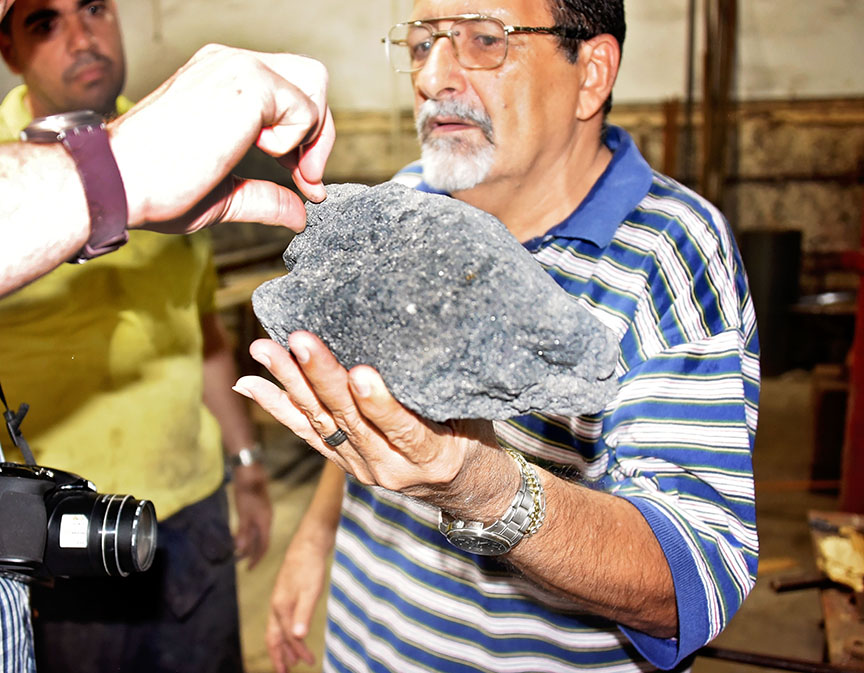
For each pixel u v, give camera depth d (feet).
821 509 12.54
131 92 20.20
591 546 2.97
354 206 2.54
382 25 22.08
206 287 6.17
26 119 5.15
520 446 3.84
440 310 2.23
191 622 5.85
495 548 2.85
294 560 5.21
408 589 4.17
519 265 2.28
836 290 21.06
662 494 3.40
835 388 13.12
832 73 21.65
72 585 5.27
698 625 3.13
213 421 6.10
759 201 22.43
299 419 2.61
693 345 3.52
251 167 16.94
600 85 4.10
